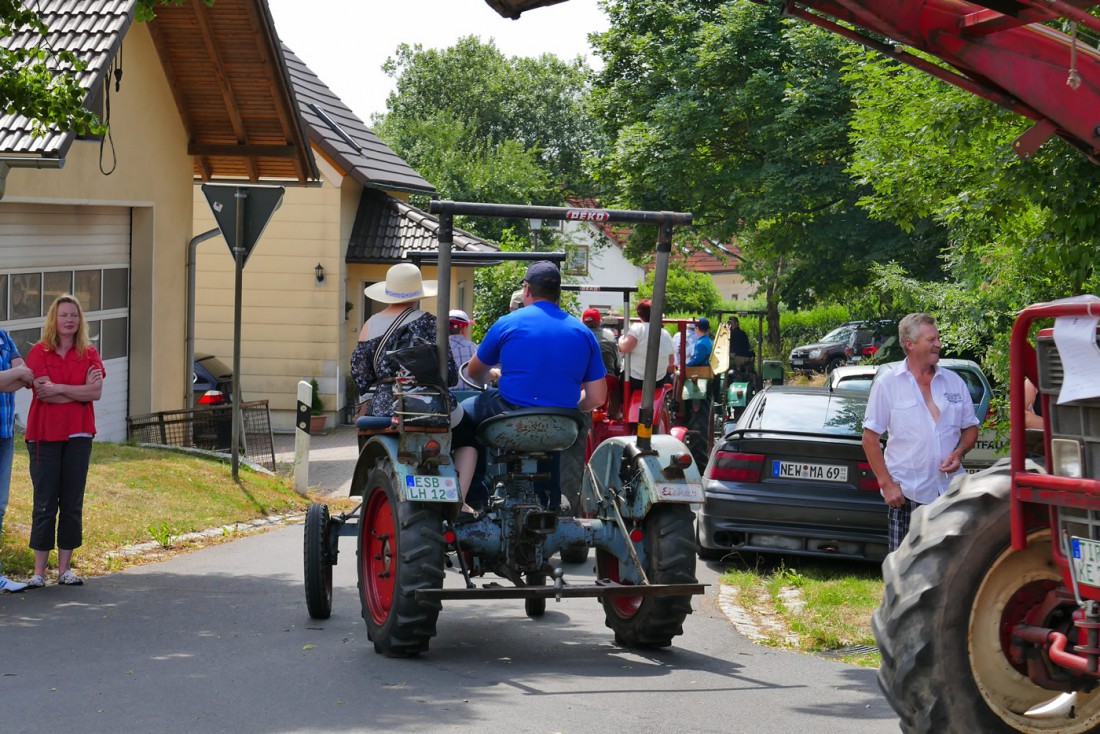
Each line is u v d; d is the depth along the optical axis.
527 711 5.88
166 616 8.16
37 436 9.02
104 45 14.83
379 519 7.43
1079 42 5.34
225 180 21.30
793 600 9.12
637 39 37.69
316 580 8.03
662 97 36.44
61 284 16.67
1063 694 4.18
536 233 11.59
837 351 42.44
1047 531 4.04
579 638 7.89
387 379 8.09
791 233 35.00
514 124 77.56
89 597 8.74
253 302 26.86
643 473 7.27
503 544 7.18
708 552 11.29
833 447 10.31
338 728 5.50
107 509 11.91
